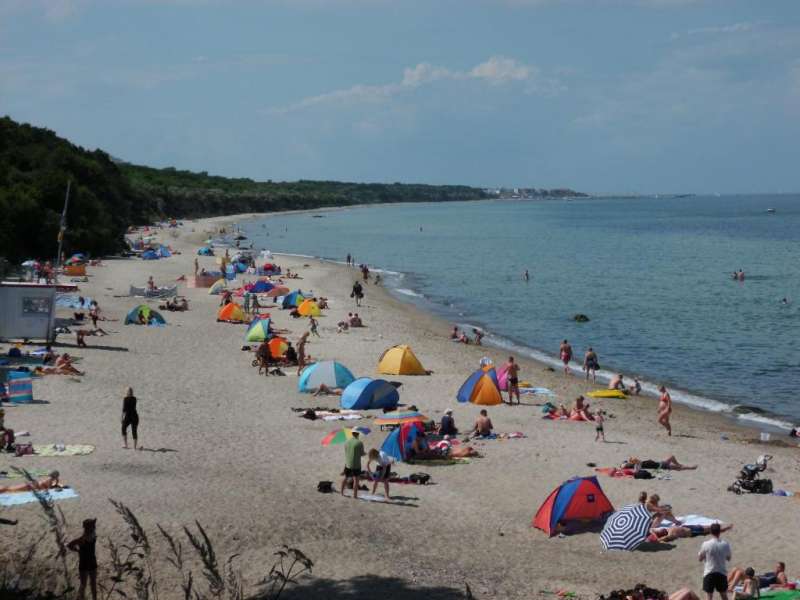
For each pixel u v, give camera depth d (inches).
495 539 792.9
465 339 2046.0
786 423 1380.4
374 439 1120.2
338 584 653.9
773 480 1007.6
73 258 3213.6
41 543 679.7
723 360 1898.4
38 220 3363.7
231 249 4613.7
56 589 581.9
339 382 1400.1
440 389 1477.6
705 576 663.1
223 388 1396.4
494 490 941.8
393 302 2780.5
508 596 652.1
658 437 1210.6
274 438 1105.4
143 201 6619.1
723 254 4832.7
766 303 2810.0
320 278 3339.1
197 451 1017.5
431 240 6097.4
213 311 2305.6
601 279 3570.4
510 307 2748.5
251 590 631.8
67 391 1270.9
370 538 768.3
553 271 3907.5
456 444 1115.9
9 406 1169.4
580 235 6766.7
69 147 4963.1
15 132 4439.0
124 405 998.4
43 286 1631.4
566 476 997.2
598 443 1149.1
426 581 670.5
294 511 820.0
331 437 1084.5
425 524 820.0
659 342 2123.5
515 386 1395.2
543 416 1300.4
